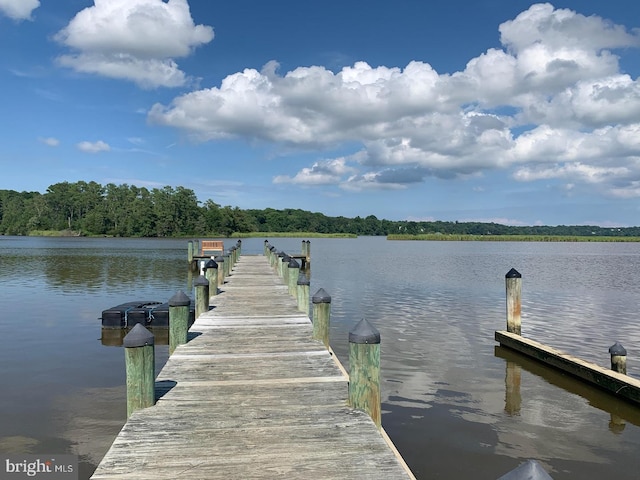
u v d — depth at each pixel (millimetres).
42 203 114625
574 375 9430
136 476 3988
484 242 119688
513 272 12211
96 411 7738
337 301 19125
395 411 7859
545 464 6180
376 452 4453
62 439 6754
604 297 20906
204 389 6168
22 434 6898
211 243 35656
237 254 29891
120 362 10547
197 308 11141
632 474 5949
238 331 9578
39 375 9594
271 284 17297
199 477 3982
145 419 5188
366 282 25922
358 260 44688
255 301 13250
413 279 27484
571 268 36906
